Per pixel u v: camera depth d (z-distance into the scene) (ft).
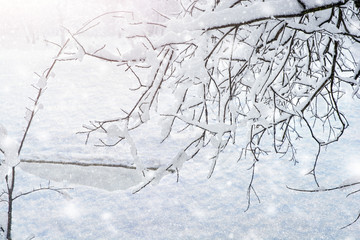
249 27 9.80
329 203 16.33
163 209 16.07
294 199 16.84
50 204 16.38
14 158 8.55
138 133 26.76
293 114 8.50
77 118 32.94
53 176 18.81
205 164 20.97
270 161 21.33
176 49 7.91
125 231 14.46
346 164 20.59
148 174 8.61
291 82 11.05
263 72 8.89
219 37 8.91
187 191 17.72
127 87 47.03
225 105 8.79
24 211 15.78
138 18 7.38
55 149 24.12
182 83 8.87
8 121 31.68
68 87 46.11
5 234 9.82
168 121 9.20
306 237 13.89
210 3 8.64
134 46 7.30
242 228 14.60
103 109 36.45
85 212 15.81
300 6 6.32
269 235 14.08
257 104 8.64
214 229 14.55
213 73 8.90
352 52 11.68
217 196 17.25
